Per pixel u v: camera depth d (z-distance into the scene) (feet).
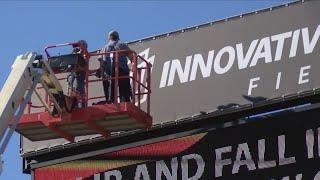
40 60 58.70
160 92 73.00
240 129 67.87
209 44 72.59
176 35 74.54
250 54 70.33
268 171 65.31
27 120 62.95
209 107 70.23
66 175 73.92
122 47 65.10
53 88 61.31
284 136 65.82
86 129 64.64
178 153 69.67
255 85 68.95
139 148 71.67
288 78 67.77
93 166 73.10
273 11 70.85
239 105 68.85
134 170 71.15
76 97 62.69
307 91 66.49
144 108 73.15
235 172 66.59
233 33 71.87
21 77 56.59
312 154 64.08
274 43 69.67
